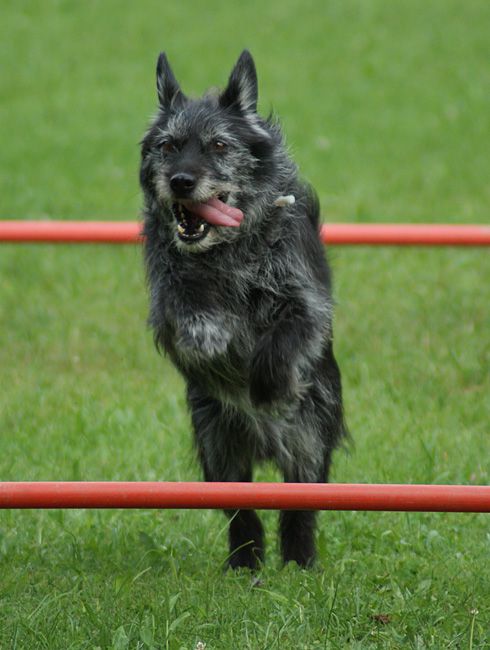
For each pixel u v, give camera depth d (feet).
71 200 77.20
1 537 32.04
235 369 30.25
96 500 23.66
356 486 23.91
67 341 50.98
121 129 95.50
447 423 41.24
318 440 31.01
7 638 25.17
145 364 48.52
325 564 30.53
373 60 111.96
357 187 78.84
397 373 46.14
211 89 32.99
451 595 28.04
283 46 116.67
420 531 33.01
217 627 25.81
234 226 28.81
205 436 31.60
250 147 30.48
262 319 30.22
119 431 40.86
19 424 41.52
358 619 26.50
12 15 127.34
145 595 28.12
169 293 29.78
